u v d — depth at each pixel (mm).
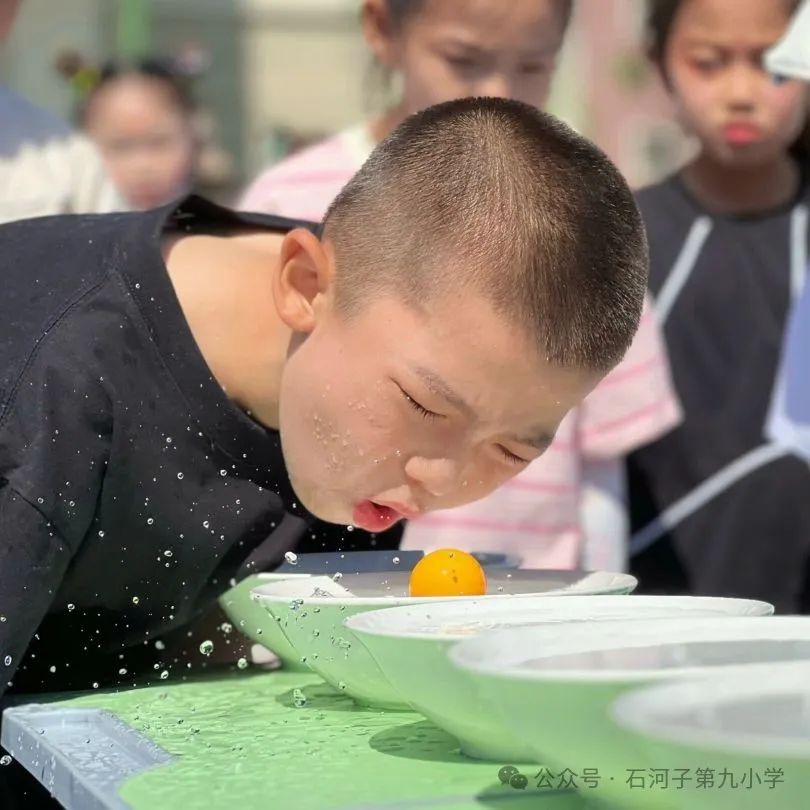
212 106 9812
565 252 2084
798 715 1297
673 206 4344
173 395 2371
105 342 2348
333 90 10180
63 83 9180
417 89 3697
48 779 1848
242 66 9891
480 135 2219
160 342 2383
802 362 4059
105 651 2533
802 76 3494
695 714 1274
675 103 4344
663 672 1321
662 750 1248
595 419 3875
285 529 2557
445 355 2074
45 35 9250
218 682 2428
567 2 3775
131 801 1564
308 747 1849
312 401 2273
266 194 3846
